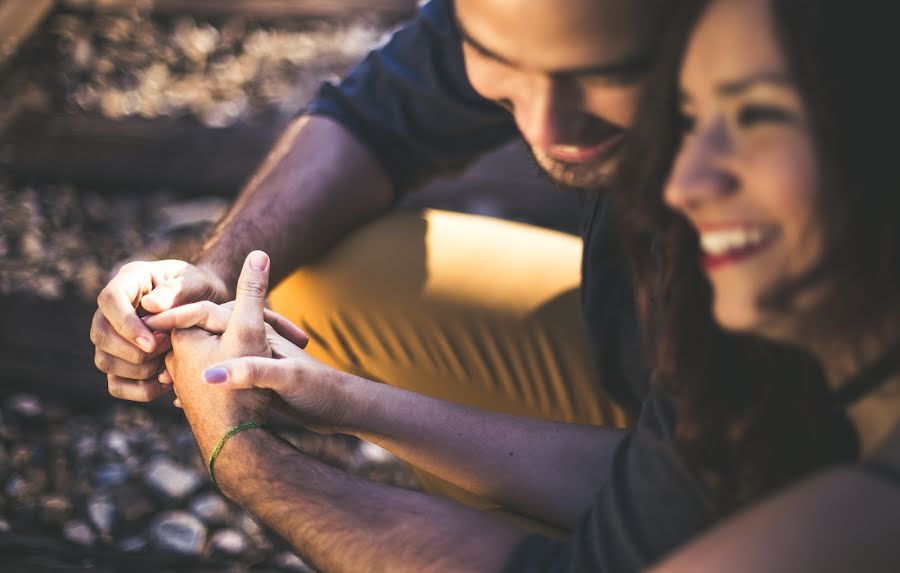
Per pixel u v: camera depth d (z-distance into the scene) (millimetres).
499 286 978
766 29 538
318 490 816
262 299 892
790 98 537
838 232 542
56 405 1291
